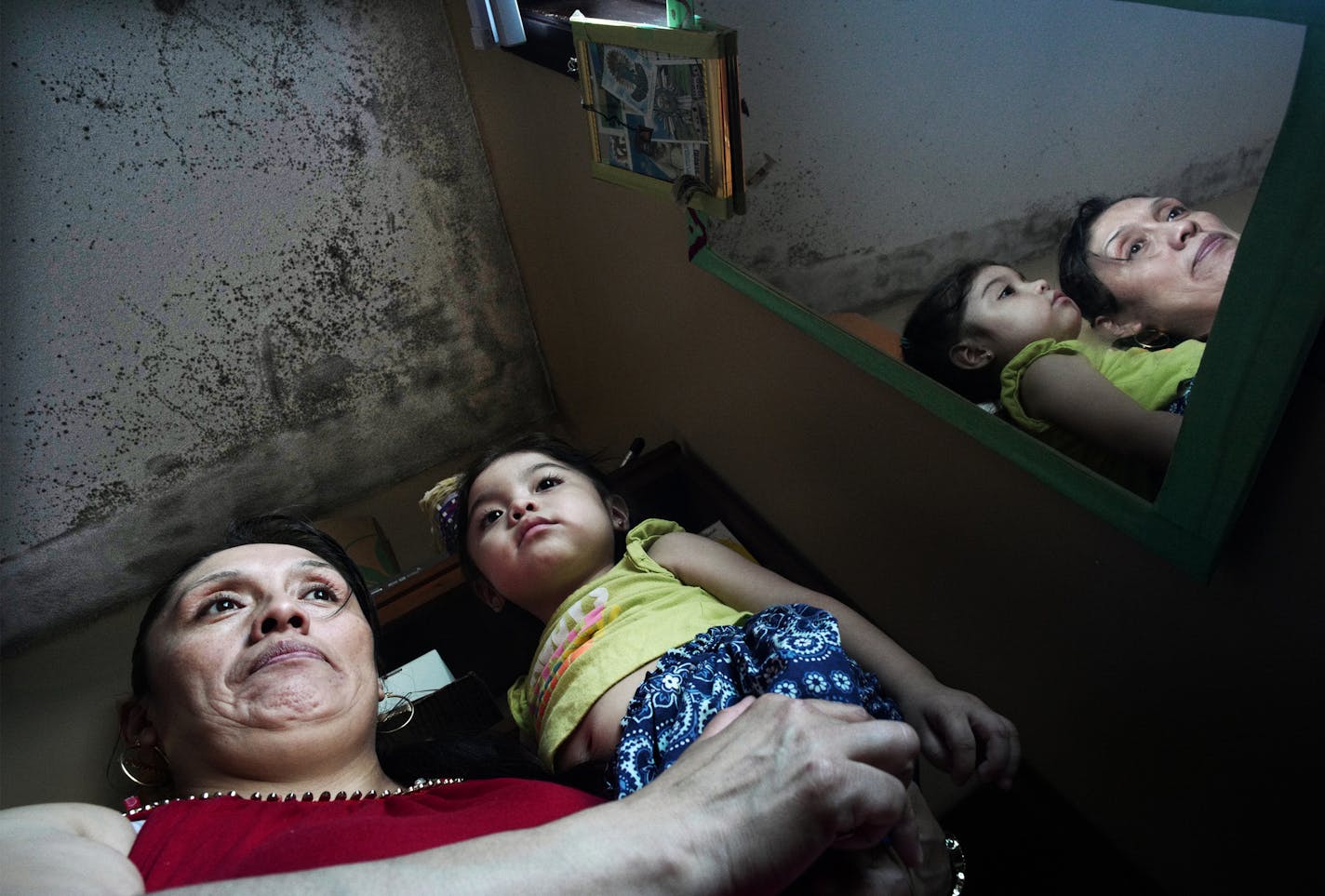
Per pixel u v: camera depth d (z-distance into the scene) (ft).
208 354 6.46
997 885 3.94
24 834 1.86
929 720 3.15
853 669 3.17
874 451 4.15
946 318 3.13
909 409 3.77
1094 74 2.24
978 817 4.17
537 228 6.51
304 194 6.30
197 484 6.87
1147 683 3.37
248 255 6.28
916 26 2.61
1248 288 2.26
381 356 7.14
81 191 5.60
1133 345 2.57
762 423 4.91
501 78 5.85
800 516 5.03
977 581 3.95
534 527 4.17
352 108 6.21
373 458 7.53
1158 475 2.76
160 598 3.37
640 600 3.90
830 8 2.91
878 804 1.99
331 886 1.54
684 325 5.14
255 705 2.92
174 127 5.70
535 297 7.29
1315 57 1.91
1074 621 3.55
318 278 6.61
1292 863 3.14
